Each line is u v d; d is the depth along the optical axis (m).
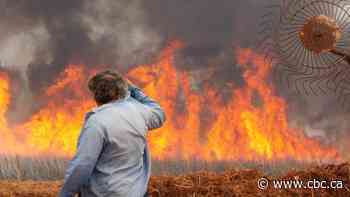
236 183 7.11
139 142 4.18
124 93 4.29
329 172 7.14
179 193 6.96
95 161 4.00
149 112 4.36
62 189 3.99
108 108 4.16
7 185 8.92
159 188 7.04
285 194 6.85
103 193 4.06
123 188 4.07
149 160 4.33
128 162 4.13
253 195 6.85
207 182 7.15
